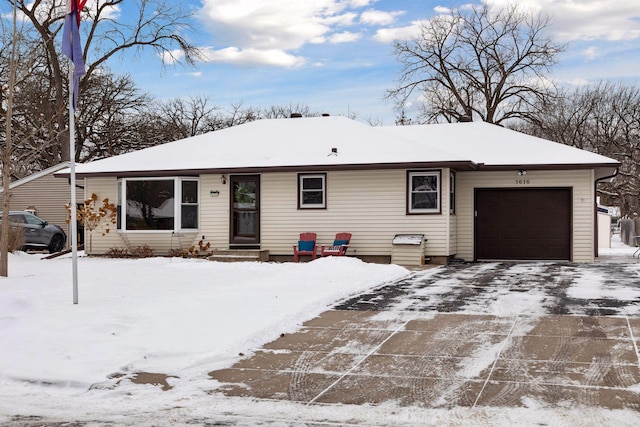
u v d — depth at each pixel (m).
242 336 9.23
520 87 42.97
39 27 31.19
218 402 6.75
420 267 19.47
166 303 11.41
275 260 21.92
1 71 25.88
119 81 43.03
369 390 7.06
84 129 41.97
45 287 13.84
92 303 11.48
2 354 8.35
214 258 21.30
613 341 8.93
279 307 11.24
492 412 6.23
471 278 16.12
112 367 7.90
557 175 21.73
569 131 45.66
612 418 5.96
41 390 7.30
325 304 12.08
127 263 19.70
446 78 44.00
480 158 22.12
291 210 21.86
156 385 7.39
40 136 35.84
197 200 22.61
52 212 31.59
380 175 21.19
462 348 8.78
